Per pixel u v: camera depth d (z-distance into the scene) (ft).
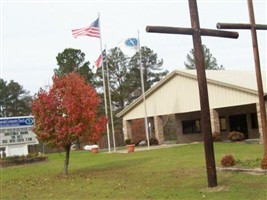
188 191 37.83
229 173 45.14
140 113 120.37
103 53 109.91
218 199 33.53
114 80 204.54
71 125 58.23
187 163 58.95
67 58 179.42
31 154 92.94
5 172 72.64
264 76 108.68
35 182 54.44
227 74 110.73
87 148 131.95
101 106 184.85
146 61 207.72
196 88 104.53
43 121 58.29
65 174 59.88
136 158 75.92
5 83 223.30
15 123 95.66
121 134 155.74
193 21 38.60
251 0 45.75
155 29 37.24
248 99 90.99
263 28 46.65
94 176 55.36
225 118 112.47
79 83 59.77
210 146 38.19
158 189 40.40
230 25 43.16
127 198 37.52
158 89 114.62
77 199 39.32
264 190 35.27
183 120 122.11
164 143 122.01
